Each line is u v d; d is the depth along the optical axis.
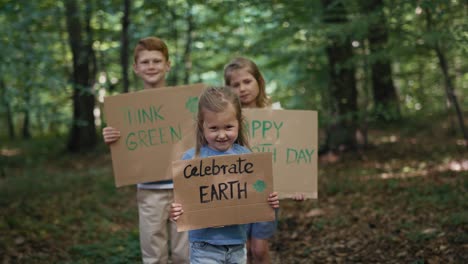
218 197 3.00
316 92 11.06
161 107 4.00
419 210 6.09
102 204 7.80
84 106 15.12
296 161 3.91
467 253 4.37
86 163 13.16
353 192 7.62
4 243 5.36
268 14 9.84
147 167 3.97
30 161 13.57
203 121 3.03
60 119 10.02
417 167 9.10
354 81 10.75
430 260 4.32
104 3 9.25
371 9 8.29
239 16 10.56
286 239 5.66
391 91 14.65
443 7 7.27
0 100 9.22
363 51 9.40
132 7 9.49
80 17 11.12
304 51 10.40
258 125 3.91
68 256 5.14
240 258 3.11
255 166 3.04
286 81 14.76
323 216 6.43
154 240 3.97
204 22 11.33
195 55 12.74
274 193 3.07
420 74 11.57
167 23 10.62
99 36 10.92
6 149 17.77
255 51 9.30
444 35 6.86
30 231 5.94
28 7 8.84
